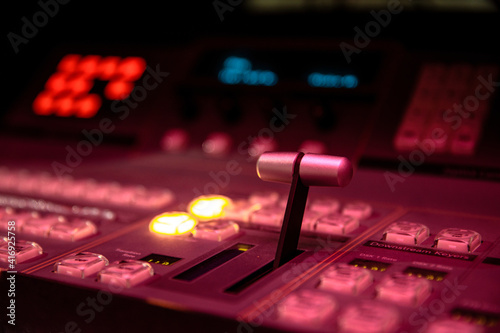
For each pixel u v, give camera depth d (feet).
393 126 3.66
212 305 2.15
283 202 3.28
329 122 3.79
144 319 2.21
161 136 4.25
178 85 4.31
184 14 4.52
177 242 2.84
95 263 2.49
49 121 4.62
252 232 2.95
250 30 4.34
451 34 3.78
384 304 2.03
